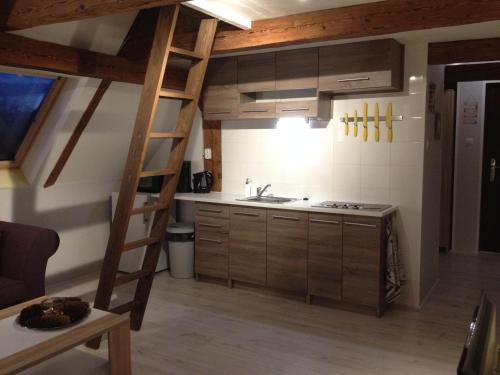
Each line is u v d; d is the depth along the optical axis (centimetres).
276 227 438
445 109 621
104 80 412
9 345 230
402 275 422
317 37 346
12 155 453
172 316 401
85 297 448
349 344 347
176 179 366
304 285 427
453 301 439
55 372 260
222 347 342
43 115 433
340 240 405
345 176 453
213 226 478
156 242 371
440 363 317
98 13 277
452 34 381
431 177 451
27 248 354
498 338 352
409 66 412
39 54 350
